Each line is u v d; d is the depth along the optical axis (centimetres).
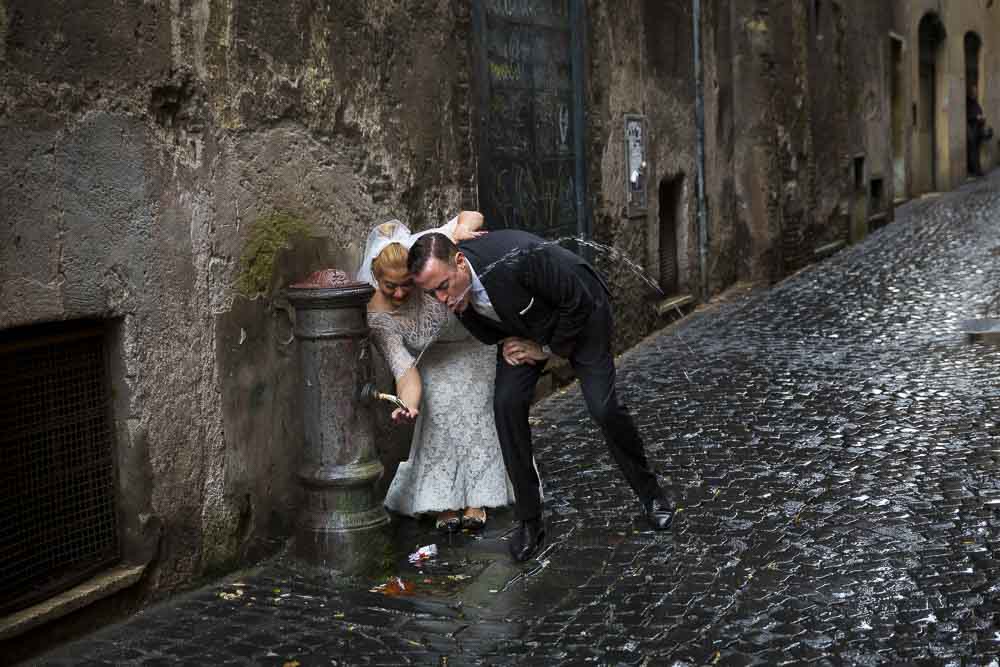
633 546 477
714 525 496
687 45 1111
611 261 916
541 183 802
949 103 2336
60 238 383
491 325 460
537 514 473
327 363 453
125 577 411
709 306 1145
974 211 1852
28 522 388
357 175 554
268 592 441
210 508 452
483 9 705
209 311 451
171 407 433
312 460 459
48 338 390
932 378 752
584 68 866
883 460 575
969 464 560
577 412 727
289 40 500
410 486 511
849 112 1622
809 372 795
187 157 440
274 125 490
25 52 370
